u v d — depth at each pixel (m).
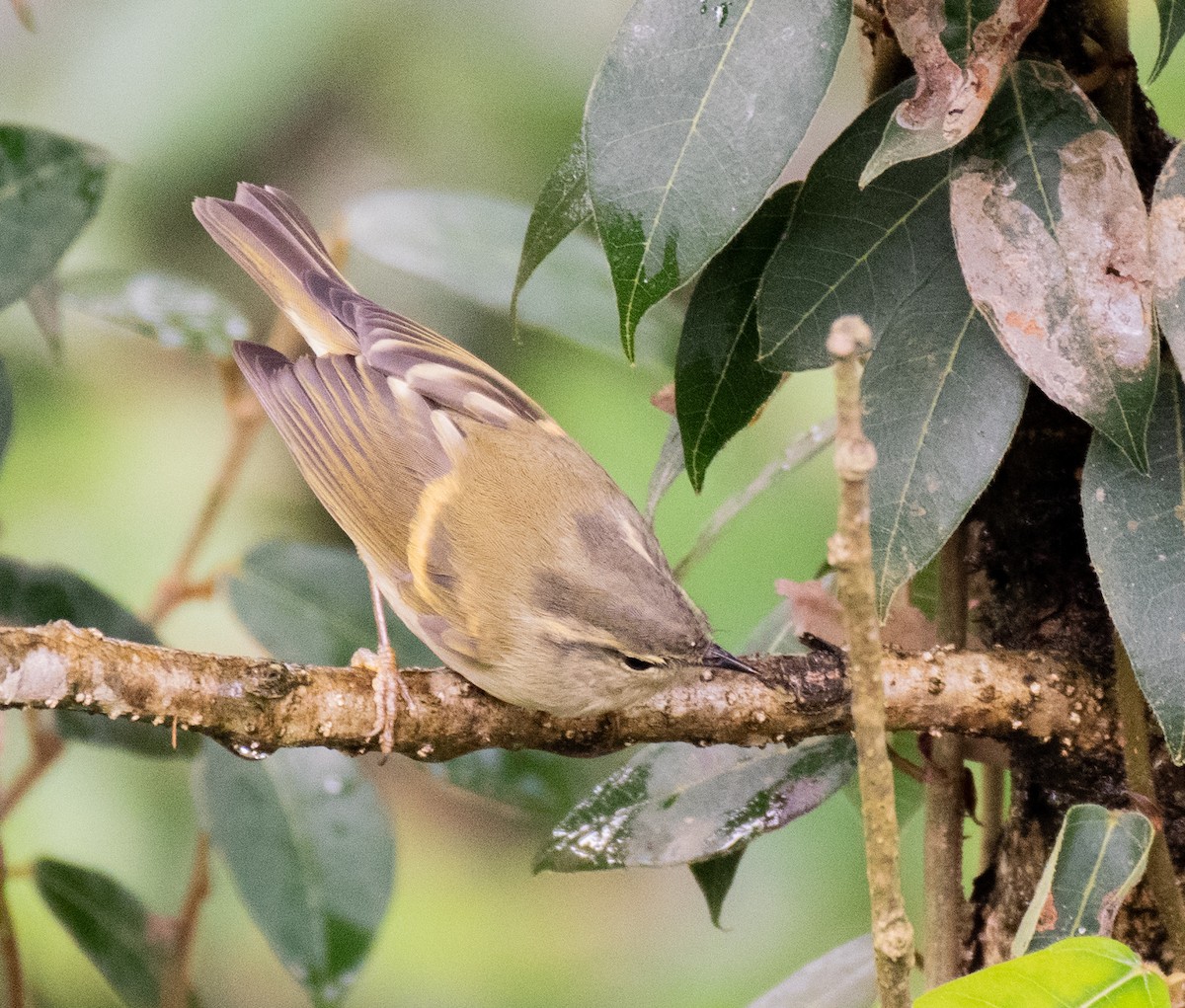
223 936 11.59
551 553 7.65
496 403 8.51
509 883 12.61
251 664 5.93
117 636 8.35
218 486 9.42
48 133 8.13
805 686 6.43
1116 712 6.30
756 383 6.29
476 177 11.93
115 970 9.02
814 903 11.12
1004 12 5.19
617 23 11.91
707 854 6.74
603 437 11.10
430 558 7.86
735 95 5.34
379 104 11.93
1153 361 5.21
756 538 10.70
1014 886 6.70
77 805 10.95
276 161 11.91
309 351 9.72
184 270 12.07
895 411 5.69
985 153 5.50
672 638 7.03
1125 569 5.50
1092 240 5.34
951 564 6.73
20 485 11.66
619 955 12.30
